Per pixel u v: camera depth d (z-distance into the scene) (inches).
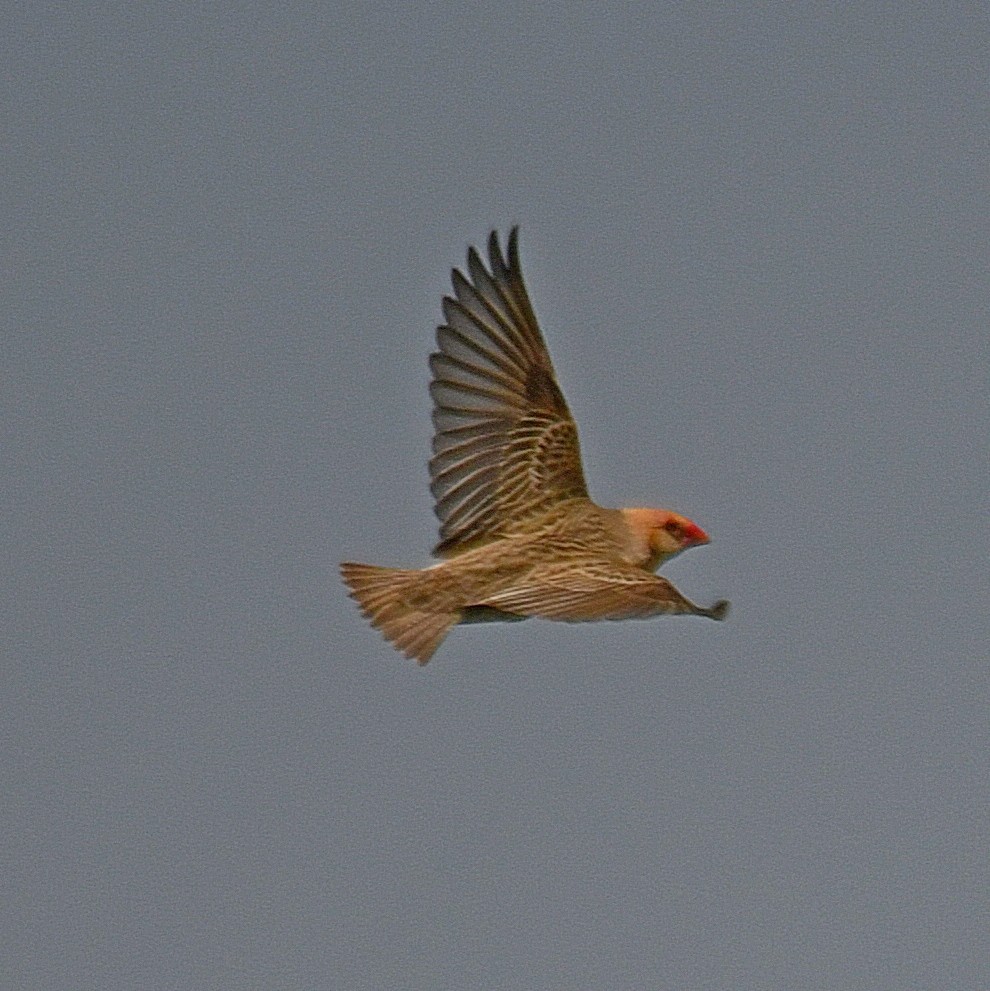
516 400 709.9
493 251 717.3
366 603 662.5
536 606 633.0
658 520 721.0
